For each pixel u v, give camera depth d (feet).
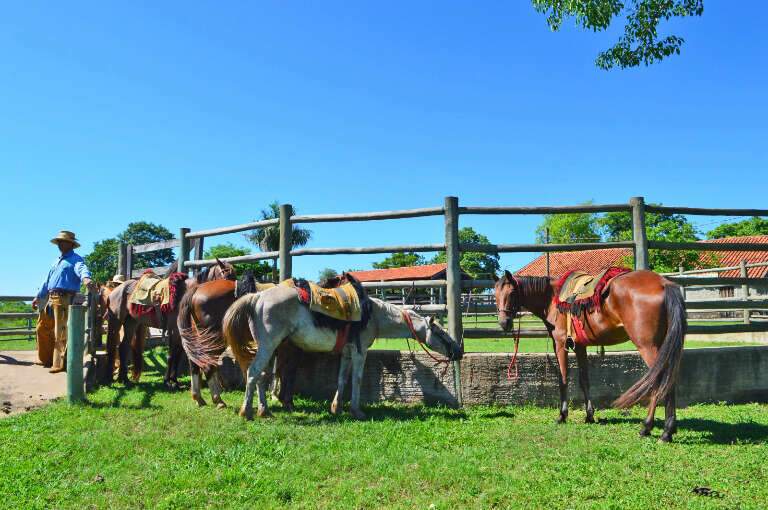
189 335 22.74
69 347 22.97
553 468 15.46
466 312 26.27
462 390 25.05
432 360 25.39
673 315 17.31
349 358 23.70
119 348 29.43
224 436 18.24
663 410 24.29
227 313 21.61
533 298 23.06
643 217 26.17
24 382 26.23
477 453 16.80
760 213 28.32
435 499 13.19
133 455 16.30
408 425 20.59
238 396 26.37
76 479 14.40
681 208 27.04
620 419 22.43
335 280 25.50
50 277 28.99
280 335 21.49
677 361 16.94
